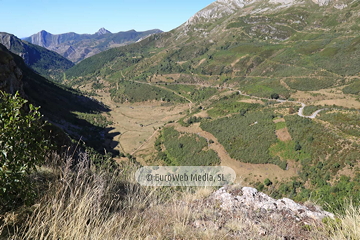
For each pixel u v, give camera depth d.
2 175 2.49
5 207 2.75
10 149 2.64
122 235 2.78
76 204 3.14
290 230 3.41
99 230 2.74
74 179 3.99
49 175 4.07
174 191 5.17
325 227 3.41
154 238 2.95
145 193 4.66
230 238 3.10
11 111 2.80
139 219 3.51
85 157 4.74
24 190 2.81
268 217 3.86
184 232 3.14
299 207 4.20
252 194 4.76
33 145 2.98
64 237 2.45
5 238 2.36
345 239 2.87
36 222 2.61
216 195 4.83
